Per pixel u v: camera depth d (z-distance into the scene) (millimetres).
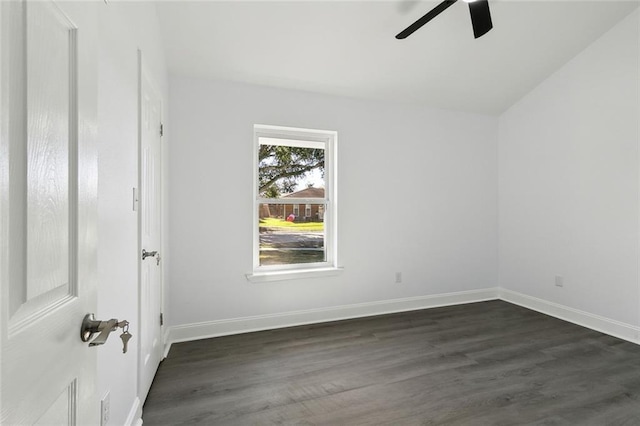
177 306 2824
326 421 1760
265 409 1860
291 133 3301
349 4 2426
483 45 2971
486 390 2061
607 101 3012
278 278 3109
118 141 1354
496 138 4094
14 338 492
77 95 690
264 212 3254
